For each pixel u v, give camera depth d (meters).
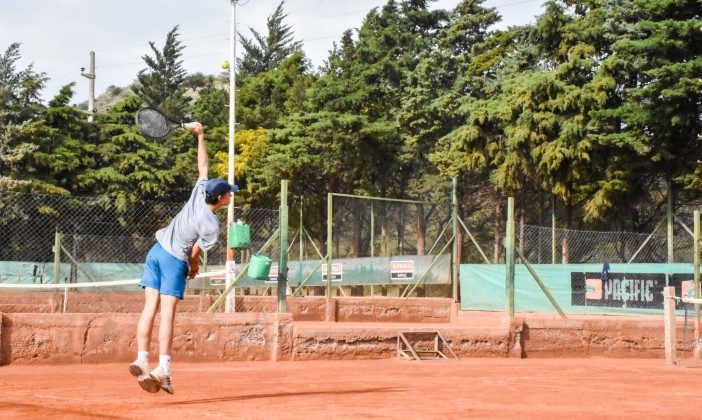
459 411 6.35
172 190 48.88
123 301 20.88
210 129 53.59
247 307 20.83
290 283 20.97
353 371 10.74
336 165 40.31
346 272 20.64
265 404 6.58
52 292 21.19
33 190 42.00
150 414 5.92
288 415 5.89
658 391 8.63
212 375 9.83
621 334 14.84
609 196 29.81
